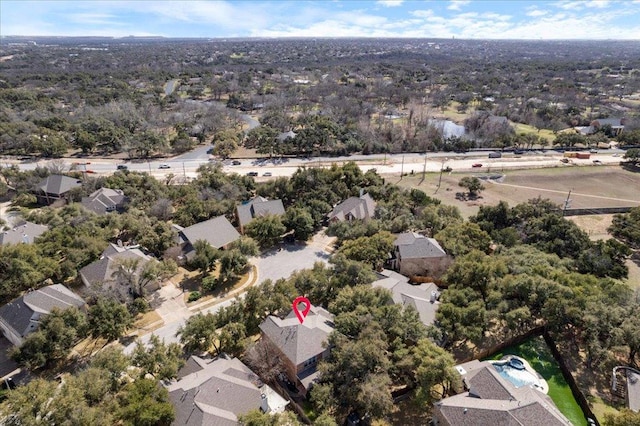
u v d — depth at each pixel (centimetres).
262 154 13912
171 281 6538
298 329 4675
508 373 4509
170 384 4125
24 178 10212
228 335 4756
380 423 3991
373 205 8681
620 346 4566
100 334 4916
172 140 14800
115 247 6706
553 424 3359
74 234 7069
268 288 5450
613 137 16025
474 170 12438
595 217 9275
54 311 4838
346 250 6525
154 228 7350
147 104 19062
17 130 13688
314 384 4112
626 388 4294
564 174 12119
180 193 9375
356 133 15150
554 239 7181
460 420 3616
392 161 13362
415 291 5584
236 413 3850
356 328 4606
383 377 3950
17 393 3544
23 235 7219
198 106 19425
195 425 3569
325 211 8488
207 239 7244
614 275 6644
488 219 8188
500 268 5684
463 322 4819
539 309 5206
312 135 13938
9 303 5353
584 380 4525
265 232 7412
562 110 19775
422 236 6919
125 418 3547
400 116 19588
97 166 12494
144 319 5622
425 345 4241
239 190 9612
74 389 3625
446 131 17938
